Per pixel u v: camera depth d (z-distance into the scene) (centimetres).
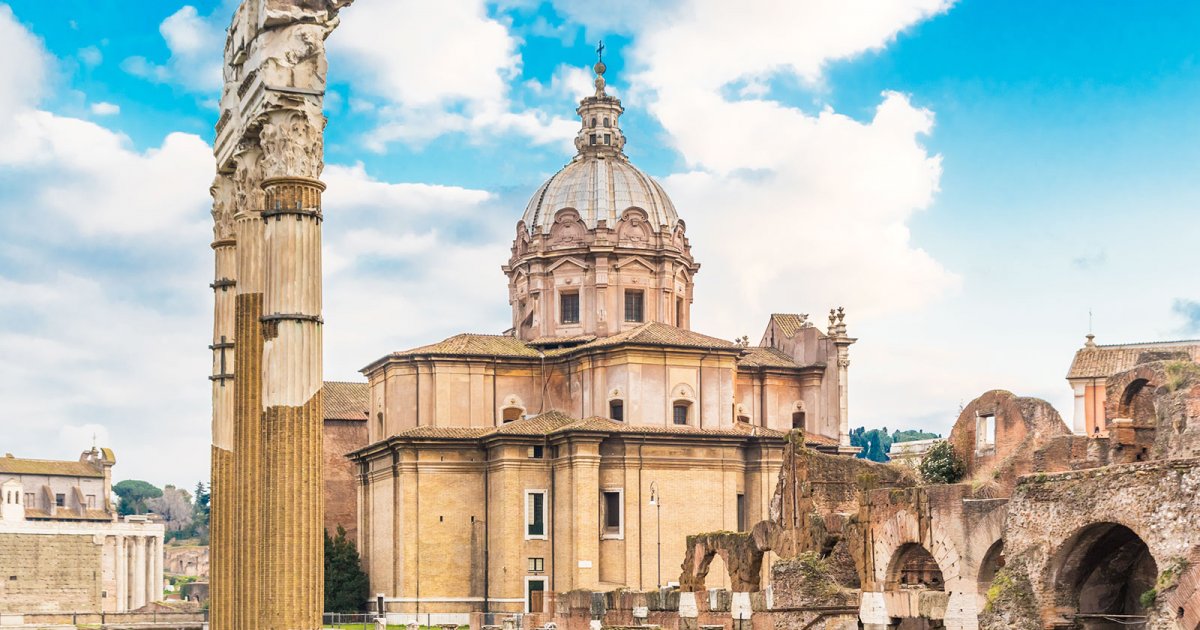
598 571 11219
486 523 11725
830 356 13138
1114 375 6188
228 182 6028
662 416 11806
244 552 5197
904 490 5691
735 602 7038
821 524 6812
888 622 5656
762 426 12938
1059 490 4612
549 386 12494
